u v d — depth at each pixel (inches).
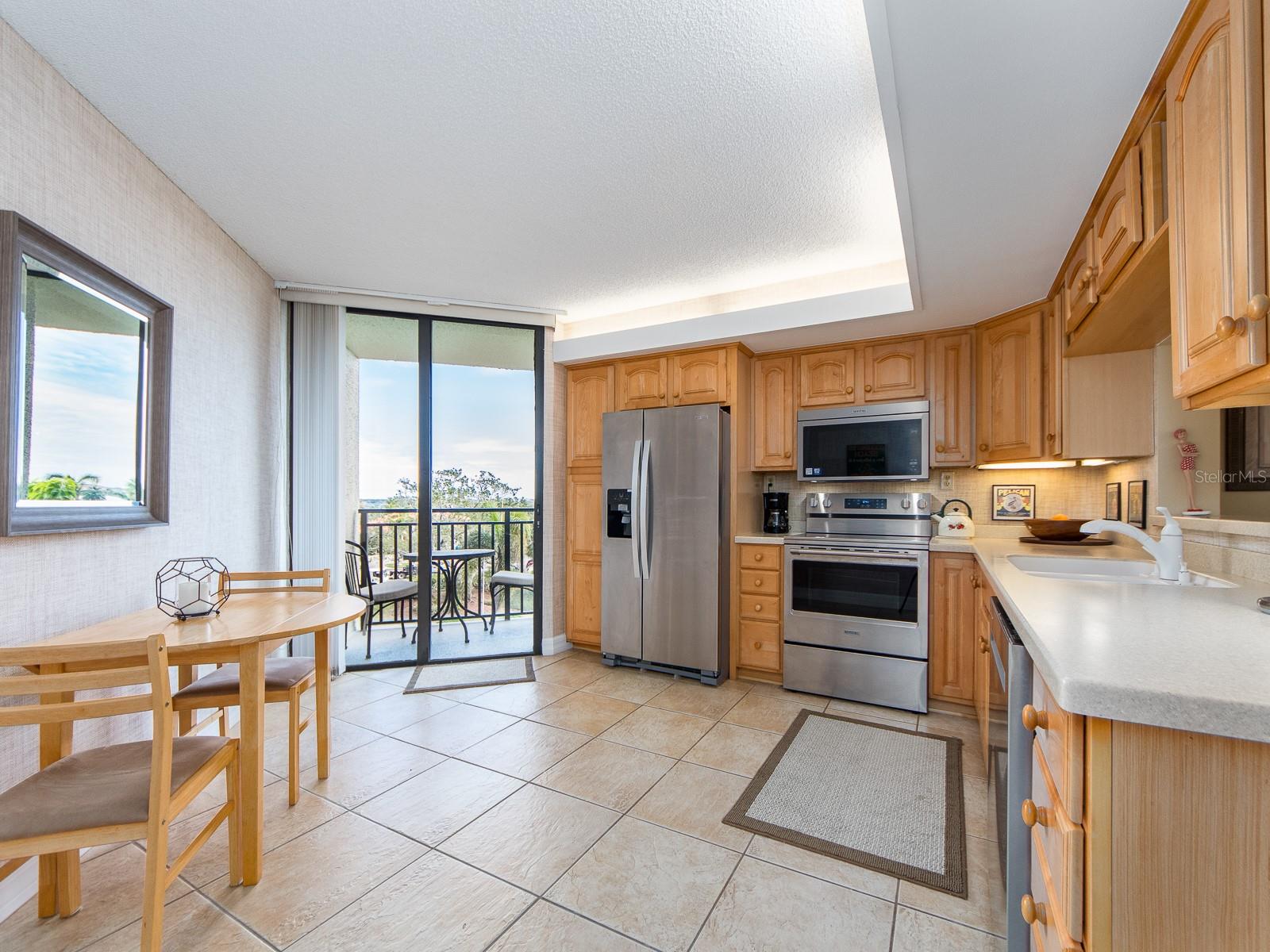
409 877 67.3
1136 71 51.6
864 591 124.5
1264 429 65.7
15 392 60.9
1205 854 26.4
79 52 64.4
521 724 112.0
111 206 77.5
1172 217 48.5
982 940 58.2
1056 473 127.2
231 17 58.9
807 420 141.4
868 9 46.1
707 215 100.5
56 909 61.1
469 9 57.4
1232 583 58.2
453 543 168.1
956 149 63.8
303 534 135.9
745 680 140.1
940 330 128.6
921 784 88.8
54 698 64.5
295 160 84.7
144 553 84.3
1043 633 37.6
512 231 107.0
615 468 149.6
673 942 57.8
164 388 86.7
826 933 59.2
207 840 67.1
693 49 62.6
